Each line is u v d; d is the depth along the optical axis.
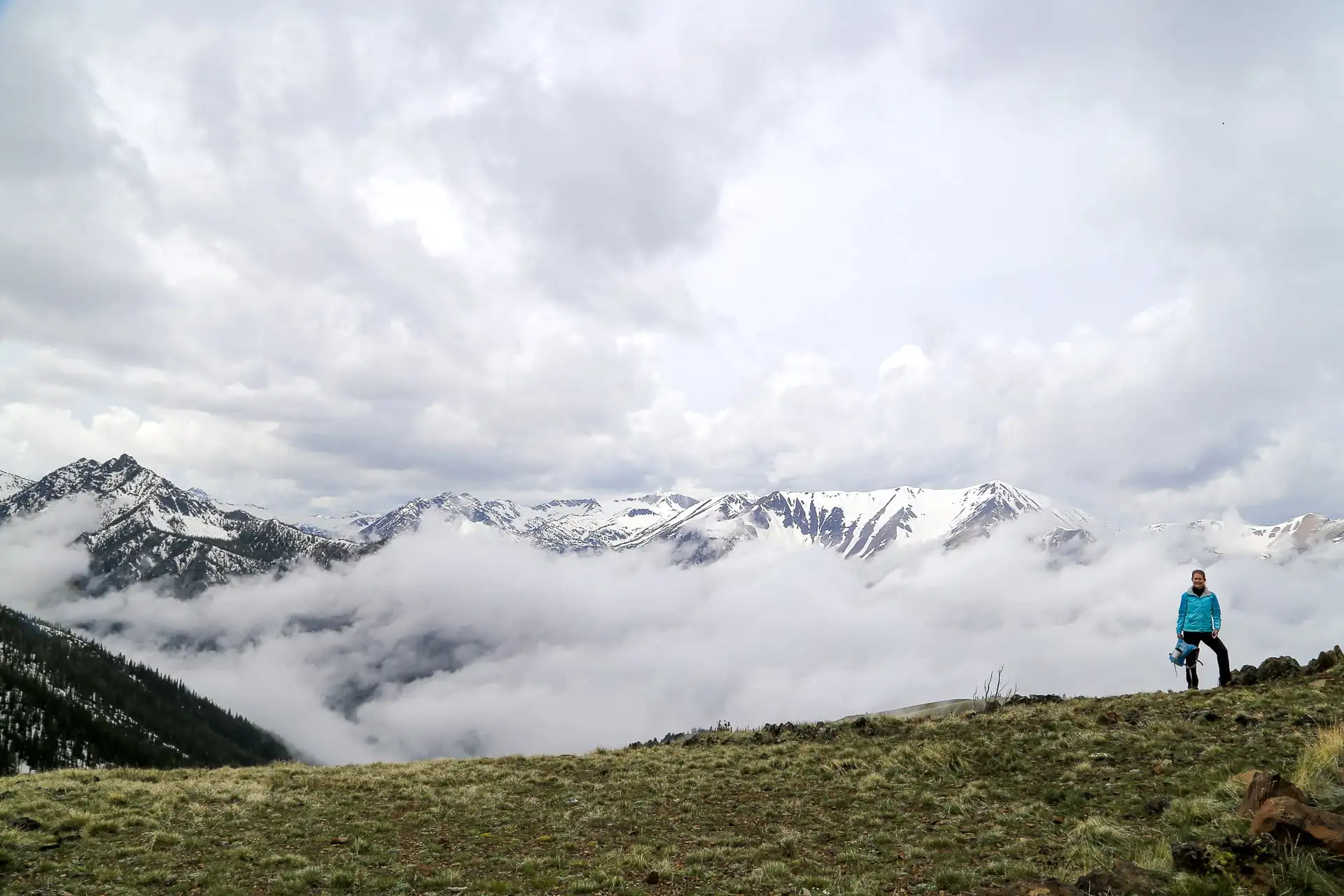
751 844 14.23
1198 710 18.77
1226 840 9.00
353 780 21.75
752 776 19.80
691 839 14.90
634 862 13.38
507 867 13.66
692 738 28.17
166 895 12.37
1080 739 17.92
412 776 22.45
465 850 14.81
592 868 13.26
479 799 19.02
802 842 13.98
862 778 17.83
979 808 14.65
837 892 10.95
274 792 20.33
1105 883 8.86
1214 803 11.27
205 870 13.48
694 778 20.12
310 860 14.16
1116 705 21.16
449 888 12.52
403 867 13.75
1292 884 8.06
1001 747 18.50
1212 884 8.37
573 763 24.05
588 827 16.23
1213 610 22.22
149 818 16.89
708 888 11.88
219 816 17.62
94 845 15.02
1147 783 14.32
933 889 10.74
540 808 18.00
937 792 16.22
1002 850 12.09
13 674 190.12
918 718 24.72
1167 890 8.57
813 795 17.34
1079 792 14.49
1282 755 14.10
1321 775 10.88
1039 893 8.76
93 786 20.09
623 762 23.11
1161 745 16.38
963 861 11.80
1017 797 15.05
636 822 16.42
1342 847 8.39
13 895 12.23
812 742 23.34
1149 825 11.98
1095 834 11.86
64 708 184.88
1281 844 8.70
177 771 24.58
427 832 16.17
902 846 12.95
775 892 11.36
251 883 12.87
